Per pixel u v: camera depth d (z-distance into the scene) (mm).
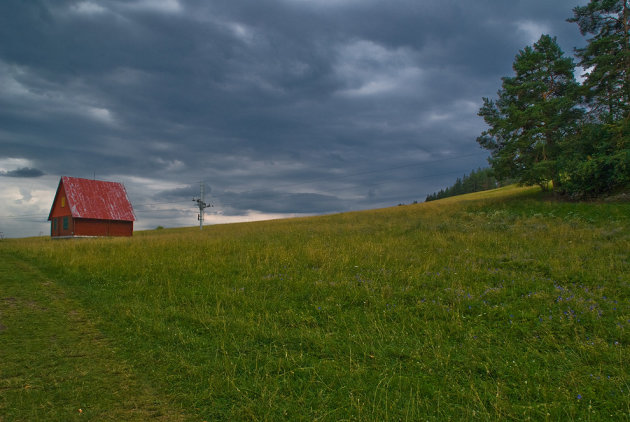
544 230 18297
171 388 5051
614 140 27547
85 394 4805
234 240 19328
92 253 15867
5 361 5656
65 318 7910
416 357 5805
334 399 4766
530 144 31281
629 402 4445
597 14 31422
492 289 8961
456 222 24656
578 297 8156
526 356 5801
